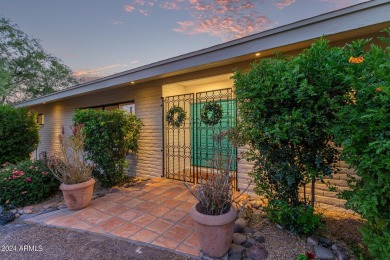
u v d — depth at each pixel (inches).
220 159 89.8
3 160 214.8
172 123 182.1
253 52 116.6
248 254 74.1
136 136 193.0
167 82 185.9
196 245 83.0
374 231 56.9
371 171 53.9
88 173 136.9
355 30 91.0
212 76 157.2
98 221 106.7
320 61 73.4
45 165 161.9
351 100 66.4
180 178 187.2
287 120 75.6
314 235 83.9
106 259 75.4
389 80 49.5
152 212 116.9
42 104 334.0
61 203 141.9
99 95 246.7
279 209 87.4
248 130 87.7
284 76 75.2
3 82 430.3
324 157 79.6
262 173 93.4
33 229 100.7
